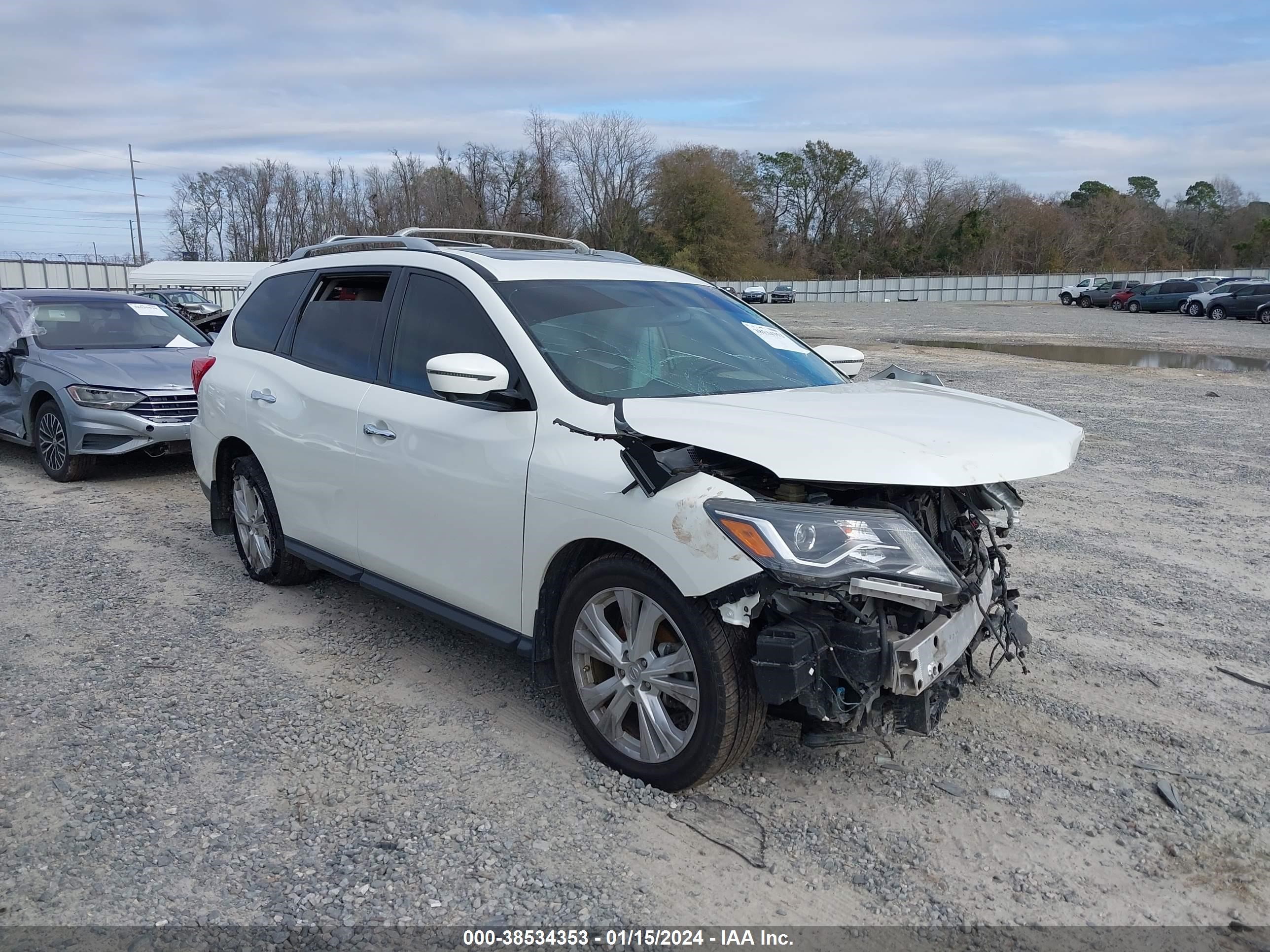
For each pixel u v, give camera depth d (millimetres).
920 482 2742
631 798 3213
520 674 4250
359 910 2660
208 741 3605
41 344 8586
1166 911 2707
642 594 3146
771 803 3219
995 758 3533
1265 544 6445
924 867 2893
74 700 3947
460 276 4051
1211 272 68062
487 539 3645
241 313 5641
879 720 3051
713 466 3090
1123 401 14266
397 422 4043
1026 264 97062
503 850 2928
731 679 2973
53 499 7523
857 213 101062
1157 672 4324
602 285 4215
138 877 2787
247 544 5438
